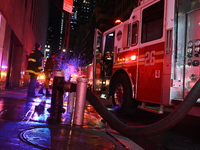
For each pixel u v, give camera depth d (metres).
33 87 7.73
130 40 5.95
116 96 6.46
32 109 4.79
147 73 5.03
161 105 4.52
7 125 3.18
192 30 4.35
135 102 5.79
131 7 45.59
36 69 7.61
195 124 5.27
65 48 28.03
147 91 4.96
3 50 11.68
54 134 2.90
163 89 4.41
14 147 2.21
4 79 12.44
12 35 15.03
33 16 26.94
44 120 3.77
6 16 11.98
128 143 3.04
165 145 3.49
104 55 8.48
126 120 5.55
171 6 4.50
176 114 2.58
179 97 4.32
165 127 2.61
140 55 5.41
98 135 3.13
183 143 3.64
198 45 4.17
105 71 8.45
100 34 8.73
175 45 4.36
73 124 3.70
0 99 6.32
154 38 4.93
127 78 5.91
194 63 4.21
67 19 28.55
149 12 5.25
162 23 4.73
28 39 22.77
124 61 6.18
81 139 2.79
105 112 3.31
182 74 4.40
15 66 18.25
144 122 5.29
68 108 5.01
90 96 3.62
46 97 8.03
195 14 4.34
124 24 6.43
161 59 4.59
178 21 4.43
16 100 6.30
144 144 3.53
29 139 2.54
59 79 4.42
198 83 2.68
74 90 4.30
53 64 8.84
